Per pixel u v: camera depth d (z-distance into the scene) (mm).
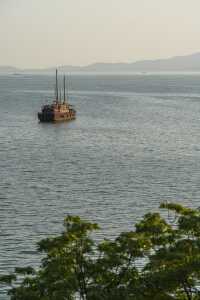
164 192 169750
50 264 58500
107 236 125000
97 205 152625
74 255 59219
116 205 152750
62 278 57219
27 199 158875
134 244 59750
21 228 130750
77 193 166875
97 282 58500
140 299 55656
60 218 139500
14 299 56281
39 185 177750
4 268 106000
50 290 56219
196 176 194125
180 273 55656
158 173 198625
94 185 178000
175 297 60594
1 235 125438
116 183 181125
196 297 57969
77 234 60406
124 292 56031
